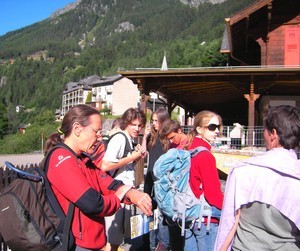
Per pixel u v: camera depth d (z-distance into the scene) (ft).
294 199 6.62
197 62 340.80
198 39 527.81
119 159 12.42
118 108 311.47
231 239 7.25
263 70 41.27
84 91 395.55
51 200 7.13
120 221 13.46
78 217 7.25
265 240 6.82
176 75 43.93
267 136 7.43
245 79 43.65
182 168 10.32
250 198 6.88
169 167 10.40
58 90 563.89
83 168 7.68
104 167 12.07
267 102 55.11
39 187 7.09
